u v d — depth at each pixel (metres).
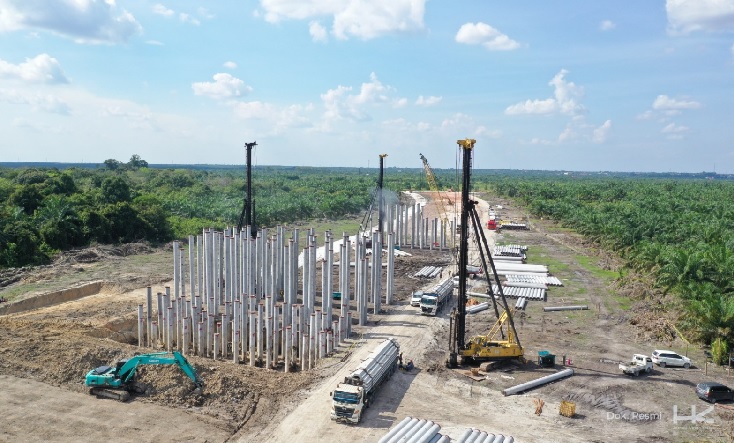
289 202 133.88
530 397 37.59
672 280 57.28
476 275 75.12
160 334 49.25
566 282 73.12
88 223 87.06
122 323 49.59
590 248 98.31
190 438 30.67
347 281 50.41
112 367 36.25
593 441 31.52
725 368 43.28
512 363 43.88
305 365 44.28
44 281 63.88
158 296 48.66
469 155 42.12
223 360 46.19
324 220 131.38
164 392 35.41
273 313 47.34
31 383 35.72
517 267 79.81
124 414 32.88
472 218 44.28
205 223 104.88
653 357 43.97
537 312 59.25
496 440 29.86
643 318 54.94
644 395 38.06
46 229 80.50
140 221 92.31
